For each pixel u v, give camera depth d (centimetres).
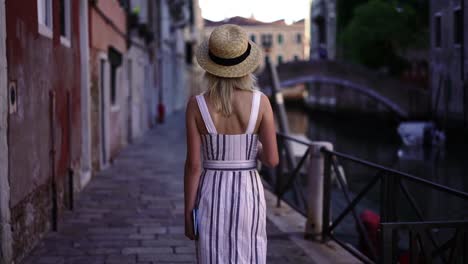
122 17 1669
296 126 4144
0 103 495
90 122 1098
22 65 571
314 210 663
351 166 1600
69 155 846
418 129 2912
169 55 3625
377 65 3994
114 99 1570
